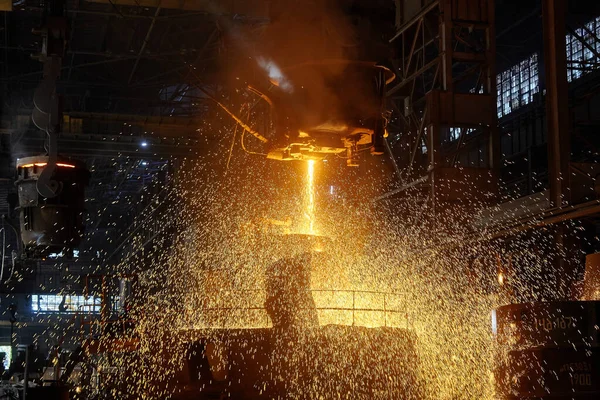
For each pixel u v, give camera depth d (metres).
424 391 9.13
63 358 13.02
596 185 12.90
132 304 12.41
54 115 8.59
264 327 10.01
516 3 30.19
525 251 15.48
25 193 8.80
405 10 19.12
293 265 9.45
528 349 7.62
